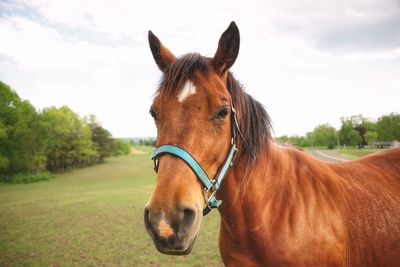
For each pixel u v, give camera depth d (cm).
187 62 195
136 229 909
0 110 4391
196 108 181
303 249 211
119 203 1450
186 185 167
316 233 215
